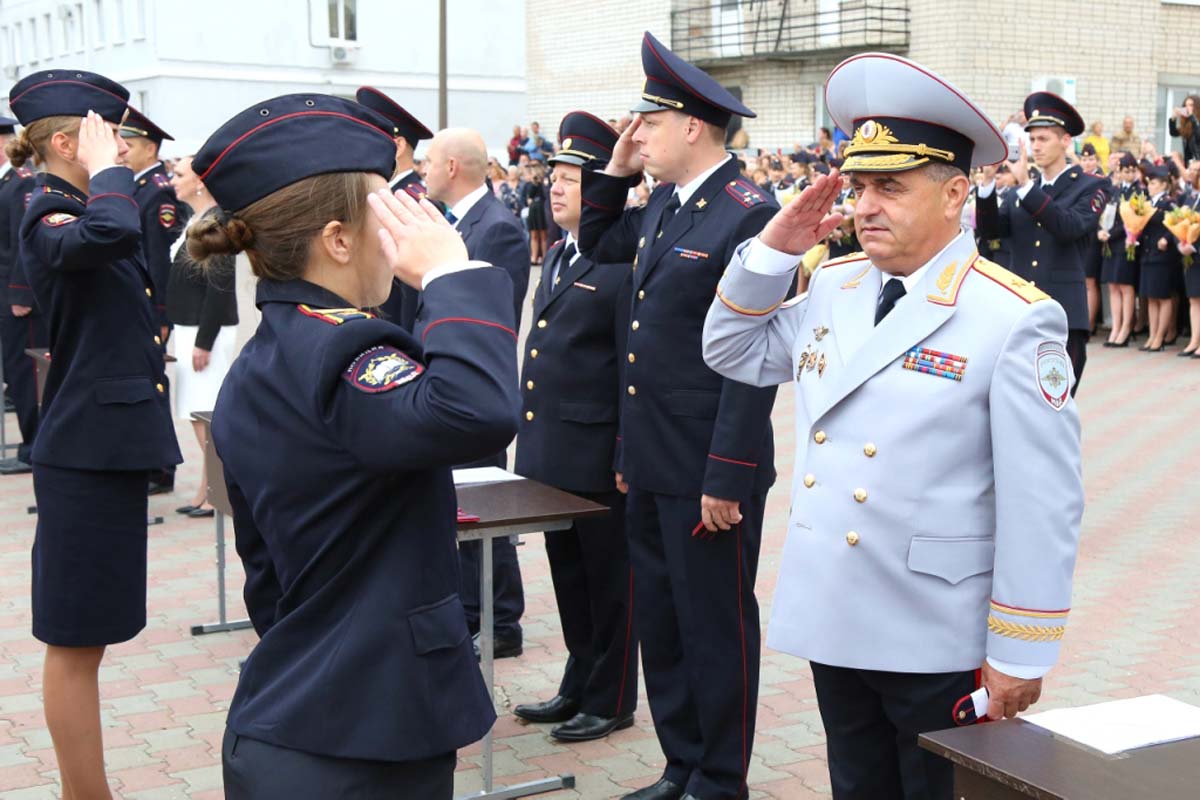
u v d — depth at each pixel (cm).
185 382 686
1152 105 1936
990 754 185
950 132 234
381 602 190
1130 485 760
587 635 432
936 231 238
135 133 706
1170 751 186
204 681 474
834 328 252
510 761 406
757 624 364
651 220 373
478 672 203
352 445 183
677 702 374
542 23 2603
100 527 338
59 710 340
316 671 189
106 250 329
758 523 358
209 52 2691
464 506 370
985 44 1819
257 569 210
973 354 232
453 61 2956
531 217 2139
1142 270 1298
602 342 424
